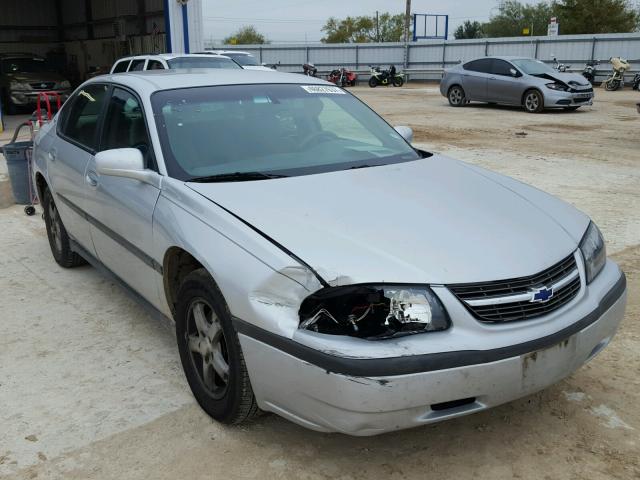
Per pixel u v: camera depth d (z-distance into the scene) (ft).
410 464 9.07
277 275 8.24
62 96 64.85
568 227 10.14
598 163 32.45
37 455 9.36
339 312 7.96
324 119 13.23
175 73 13.79
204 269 9.76
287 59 136.87
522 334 8.24
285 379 8.20
